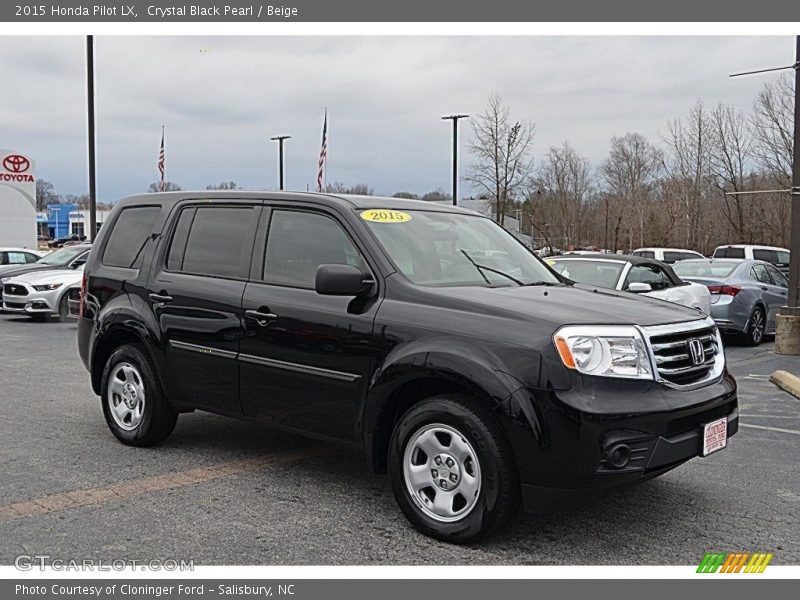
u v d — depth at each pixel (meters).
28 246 30.95
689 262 14.55
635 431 3.96
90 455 5.94
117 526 4.49
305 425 4.98
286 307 5.04
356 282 4.54
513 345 4.09
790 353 12.34
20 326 15.48
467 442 4.17
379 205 5.32
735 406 4.67
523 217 53.25
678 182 48.28
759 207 39.28
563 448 3.89
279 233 5.36
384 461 4.68
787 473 5.68
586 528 4.54
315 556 4.11
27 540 4.28
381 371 4.50
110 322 6.16
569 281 5.66
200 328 5.54
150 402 5.95
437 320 4.39
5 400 8.05
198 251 5.79
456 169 36.22
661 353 4.25
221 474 5.49
